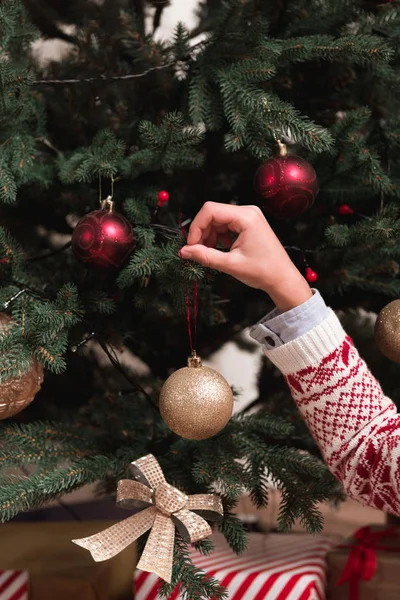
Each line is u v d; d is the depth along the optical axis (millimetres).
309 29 1048
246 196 1153
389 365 1211
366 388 831
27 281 982
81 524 1163
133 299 1101
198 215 823
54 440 1028
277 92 1092
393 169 1080
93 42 1079
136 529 856
